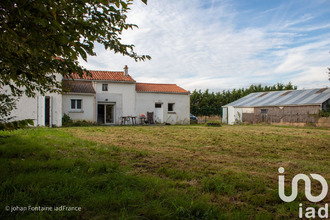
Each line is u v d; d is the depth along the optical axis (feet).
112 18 10.21
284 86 150.20
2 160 15.40
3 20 8.30
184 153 22.57
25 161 15.37
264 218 8.98
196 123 91.71
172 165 17.03
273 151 25.59
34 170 13.65
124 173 14.20
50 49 9.18
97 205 9.40
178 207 9.26
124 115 77.51
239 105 98.68
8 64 11.16
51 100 56.70
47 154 18.29
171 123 85.10
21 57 10.52
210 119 110.42
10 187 10.34
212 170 15.98
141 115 78.64
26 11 7.00
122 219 8.21
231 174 14.98
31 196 9.78
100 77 75.87
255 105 91.04
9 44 9.68
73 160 16.10
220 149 25.98
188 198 10.39
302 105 75.77
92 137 33.63
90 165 15.11
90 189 11.12
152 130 50.37
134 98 79.00
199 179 13.76
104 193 10.73
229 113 103.65
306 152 25.77
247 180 13.79
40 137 28.19
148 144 28.35
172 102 85.40
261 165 18.39
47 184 11.13
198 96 139.85
